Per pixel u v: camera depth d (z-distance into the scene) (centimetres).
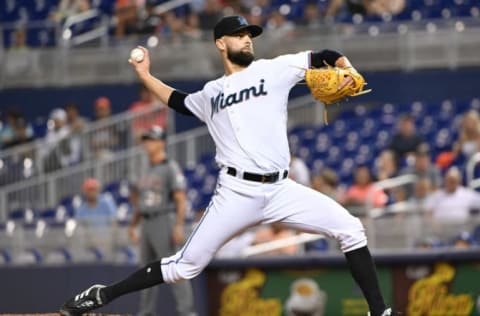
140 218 4288
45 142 6119
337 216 2445
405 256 4200
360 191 4859
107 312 4453
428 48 6981
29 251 4881
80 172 5972
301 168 5316
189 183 6050
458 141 5894
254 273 4284
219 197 2442
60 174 5950
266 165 2406
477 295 4219
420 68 6994
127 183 5872
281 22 7106
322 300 4234
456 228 4419
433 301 4216
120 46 7406
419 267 4219
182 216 4138
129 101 7381
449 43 6956
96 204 4919
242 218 2428
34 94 7562
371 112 6700
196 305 4300
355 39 7012
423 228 4431
